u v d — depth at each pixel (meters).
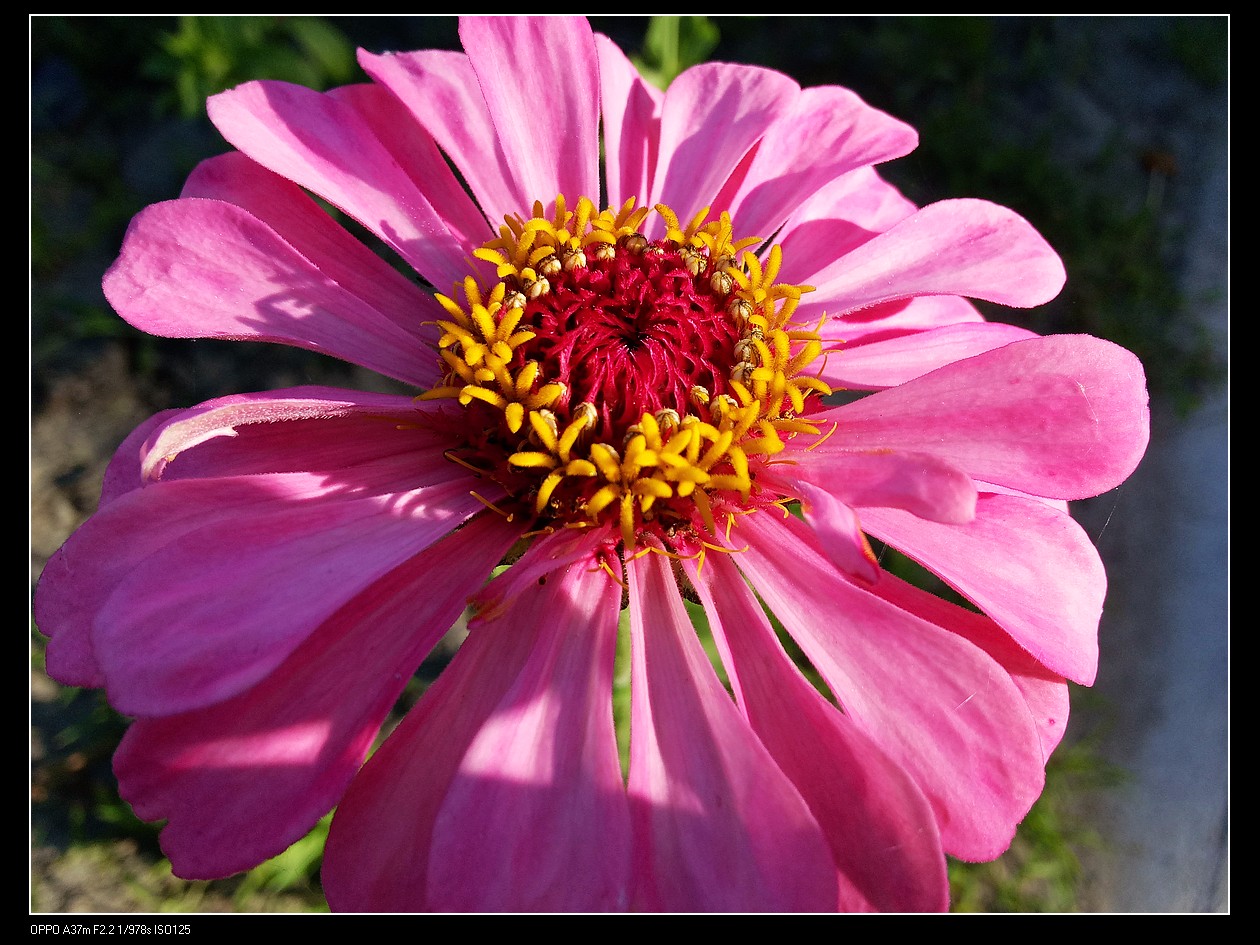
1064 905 0.16
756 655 0.10
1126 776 0.17
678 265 0.11
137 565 0.09
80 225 0.20
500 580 0.09
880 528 0.10
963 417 0.10
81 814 0.16
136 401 0.19
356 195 0.11
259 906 0.16
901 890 0.09
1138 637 0.19
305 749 0.09
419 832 0.09
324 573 0.09
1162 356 0.21
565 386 0.10
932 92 0.23
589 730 0.09
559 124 0.12
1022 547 0.10
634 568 0.10
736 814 0.09
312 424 0.11
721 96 0.13
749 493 0.10
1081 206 0.22
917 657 0.09
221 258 0.10
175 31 0.21
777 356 0.11
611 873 0.08
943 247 0.12
